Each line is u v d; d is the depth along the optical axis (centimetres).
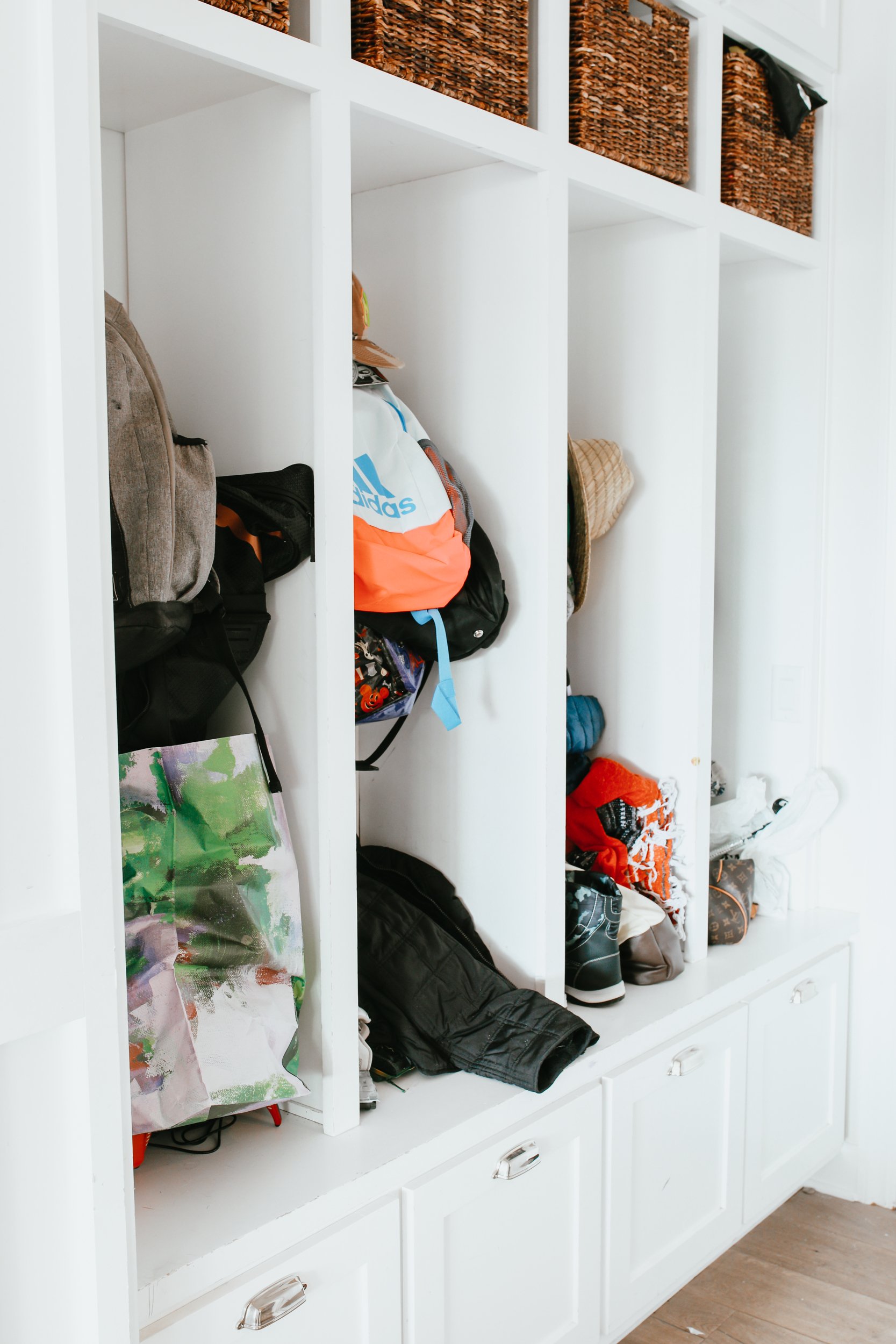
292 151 146
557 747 186
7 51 94
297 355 149
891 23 236
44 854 101
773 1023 228
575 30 182
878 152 240
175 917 141
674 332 217
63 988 101
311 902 155
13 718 98
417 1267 149
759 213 228
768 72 223
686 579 221
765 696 263
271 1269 131
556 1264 176
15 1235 100
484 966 181
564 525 184
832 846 259
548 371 178
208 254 159
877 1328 206
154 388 143
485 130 164
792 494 256
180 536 143
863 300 245
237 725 162
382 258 198
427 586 167
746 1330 206
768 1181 230
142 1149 140
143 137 165
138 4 119
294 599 153
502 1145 162
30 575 99
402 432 173
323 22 139
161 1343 119
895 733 246
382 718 182
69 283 98
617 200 194
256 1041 143
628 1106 187
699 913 226
